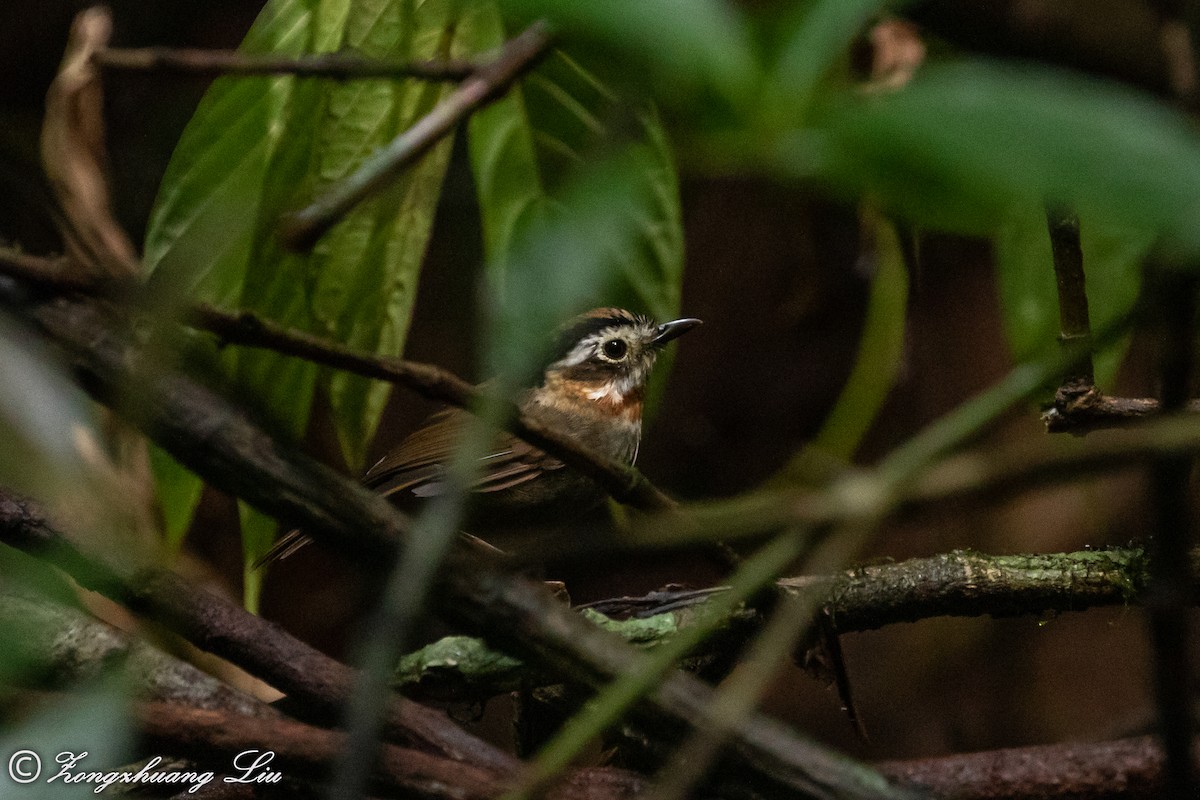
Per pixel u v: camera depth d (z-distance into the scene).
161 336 2.36
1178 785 2.34
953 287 3.98
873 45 3.85
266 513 2.52
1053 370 1.88
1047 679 3.98
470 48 3.84
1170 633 2.08
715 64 1.21
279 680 3.66
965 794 3.32
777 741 2.59
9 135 3.84
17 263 2.41
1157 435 1.83
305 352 2.46
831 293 3.98
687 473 4.00
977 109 1.12
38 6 3.99
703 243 3.98
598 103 3.84
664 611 3.86
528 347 1.35
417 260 3.86
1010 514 3.96
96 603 3.88
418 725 3.38
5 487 3.71
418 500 3.95
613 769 3.43
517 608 2.51
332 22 3.85
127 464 3.89
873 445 3.99
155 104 3.99
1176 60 2.33
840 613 3.85
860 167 1.17
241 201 3.86
